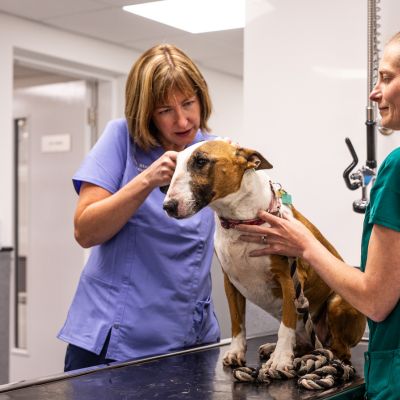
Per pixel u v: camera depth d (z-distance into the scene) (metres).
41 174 5.04
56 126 4.98
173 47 1.88
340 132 2.64
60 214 4.93
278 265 1.57
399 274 1.32
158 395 1.41
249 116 2.85
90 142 4.88
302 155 2.73
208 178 1.50
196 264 1.97
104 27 4.23
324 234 2.69
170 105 1.82
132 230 1.92
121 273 1.93
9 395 1.40
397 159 1.34
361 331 1.76
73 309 1.98
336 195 2.65
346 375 1.54
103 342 1.89
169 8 3.83
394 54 1.32
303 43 2.71
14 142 5.20
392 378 1.37
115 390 1.44
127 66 4.75
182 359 1.75
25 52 4.14
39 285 5.01
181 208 1.49
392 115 1.36
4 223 3.88
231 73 5.58
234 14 3.95
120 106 4.82
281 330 1.58
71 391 1.43
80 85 4.85
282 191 1.73
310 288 1.73
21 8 3.83
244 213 1.56
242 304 1.70
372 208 1.38
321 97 2.68
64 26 4.21
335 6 2.63
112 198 1.79
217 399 1.38
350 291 1.37
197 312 1.98
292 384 1.50
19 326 5.12
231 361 1.65
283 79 2.76
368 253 1.37
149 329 1.91
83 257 4.82
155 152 1.97
